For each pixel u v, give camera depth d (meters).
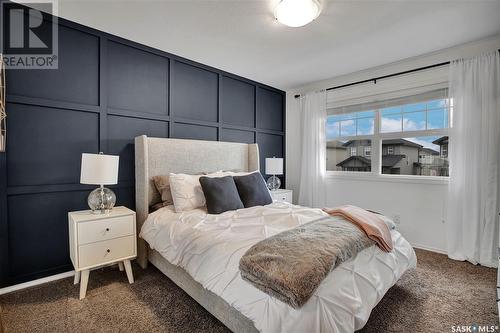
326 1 1.95
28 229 2.14
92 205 2.13
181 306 1.82
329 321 1.09
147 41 2.64
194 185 2.46
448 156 2.79
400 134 3.26
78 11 2.11
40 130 2.17
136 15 2.16
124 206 2.61
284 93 4.53
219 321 1.65
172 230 1.96
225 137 3.59
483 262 2.49
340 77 3.75
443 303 1.83
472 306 1.80
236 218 2.06
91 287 2.09
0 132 1.87
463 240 2.63
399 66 3.19
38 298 1.92
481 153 2.54
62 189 2.28
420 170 3.14
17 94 2.06
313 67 3.36
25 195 2.12
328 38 2.54
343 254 1.35
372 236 1.65
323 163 3.85
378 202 3.40
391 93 3.30
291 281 1.09
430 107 3.02
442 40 2.58
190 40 2.61
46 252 2.22
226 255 1.43
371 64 3.24
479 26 2.30
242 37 2.54
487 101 2.51
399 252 1.87
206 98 3.36
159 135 2.91
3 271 2.01
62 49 2.26
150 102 2.82
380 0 1.94
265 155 4.24
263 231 1.68
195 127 3.25
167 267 2.09
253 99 4.00
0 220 1.99
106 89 2.50
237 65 3.30
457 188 2.68
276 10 2.03
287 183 4.52
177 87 3.05
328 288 1.18
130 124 2.68
